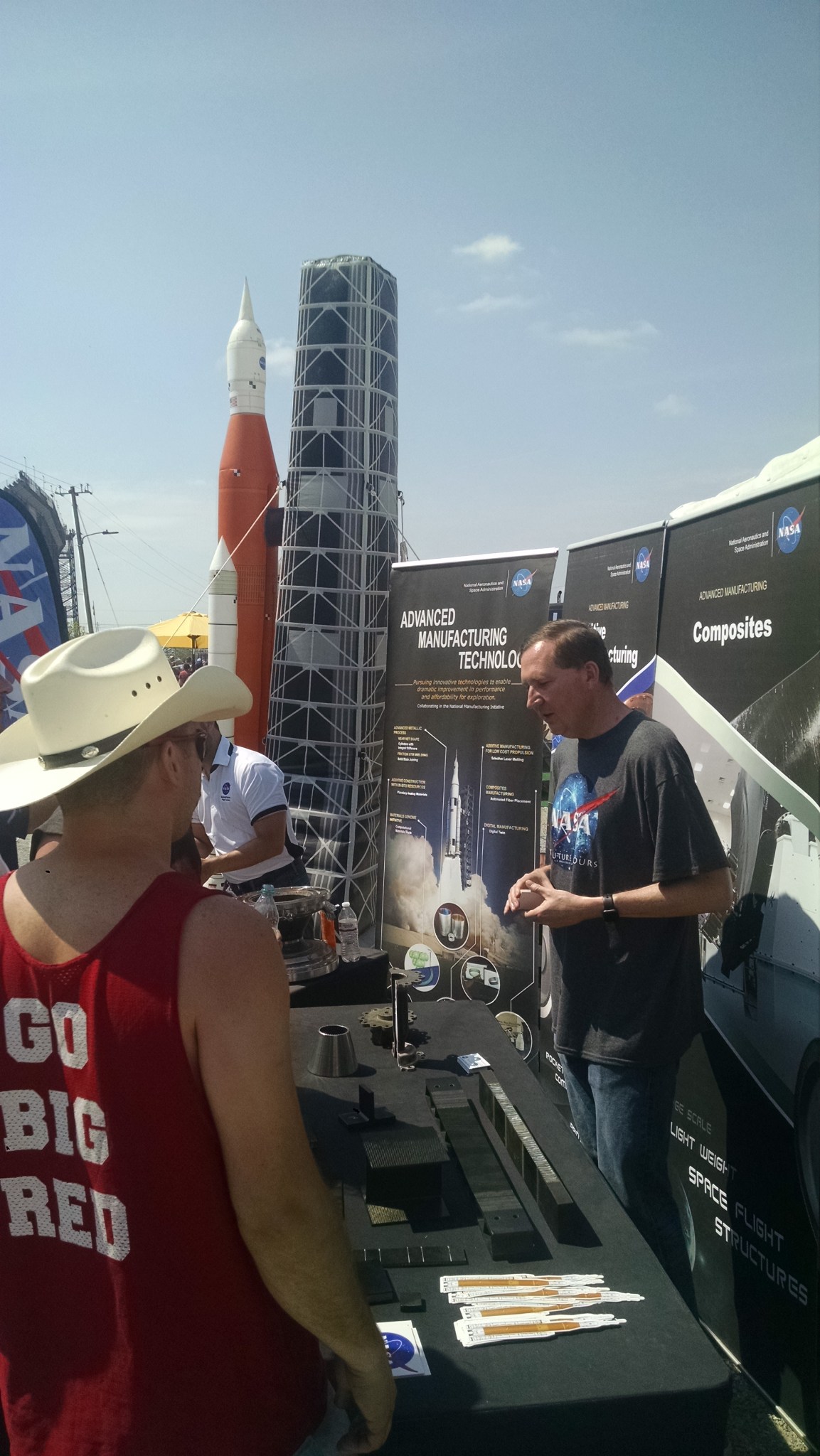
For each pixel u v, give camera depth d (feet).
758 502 8.68
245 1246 3.46
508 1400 4.33
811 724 7.75
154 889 3.34
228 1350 3.41
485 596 14.38
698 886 7.95
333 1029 8.21
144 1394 3.33
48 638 19.22
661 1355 4.66
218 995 3.16
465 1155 6.45
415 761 15.30
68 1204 3.38
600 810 8.72
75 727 3.70
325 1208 3.43
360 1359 3.60
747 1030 8.65
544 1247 5.62
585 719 8.86
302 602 29.71
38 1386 3.50
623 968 8.48
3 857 10.47
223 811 12.94
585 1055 8.79
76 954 3.25
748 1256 8.52
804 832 7.80
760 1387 8.34
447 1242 5.66
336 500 29.19
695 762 9.75
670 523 10.43
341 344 28.99
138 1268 3.29
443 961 14.93
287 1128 3.27
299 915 10.28
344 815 29.25
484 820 14.37
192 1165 3.25
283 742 30.22
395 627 15.65
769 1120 8.25
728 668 9.12
